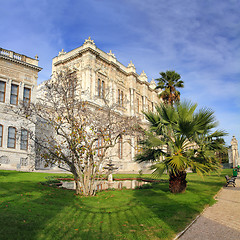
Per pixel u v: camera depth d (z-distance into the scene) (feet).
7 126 93.30
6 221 25.36
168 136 50.55
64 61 132.67
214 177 84.53
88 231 25.02
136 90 162.50
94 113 53.98
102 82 132.46
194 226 27.50
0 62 95.45
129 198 44.70
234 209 35.78
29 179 59.98
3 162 89.71
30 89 103.96
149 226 27.07
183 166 43.68
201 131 46.96
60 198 41.19
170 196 45.34
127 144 139.33
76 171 48.08
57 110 52.70
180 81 114.52
